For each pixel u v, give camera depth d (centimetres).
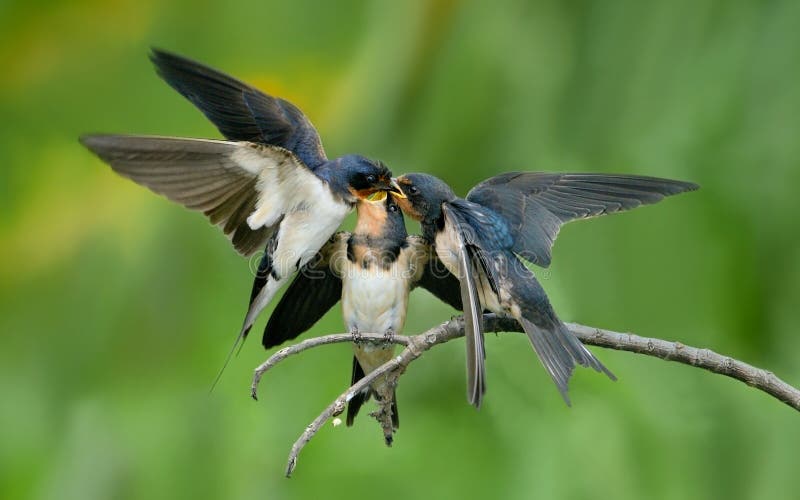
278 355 830
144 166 840
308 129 1030
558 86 1071
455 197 984
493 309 927
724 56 1045
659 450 1062
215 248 1114
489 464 1073
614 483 1041
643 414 1080
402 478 1077
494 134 1079
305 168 899
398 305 1018
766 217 1026
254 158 876
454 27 1093
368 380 822
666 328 1028
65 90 1147
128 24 1153
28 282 1118
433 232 992
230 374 1102
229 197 884
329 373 1124
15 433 1088
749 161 1031
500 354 1112
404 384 1121
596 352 1108
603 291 1049
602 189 973
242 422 1094
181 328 1105
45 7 1143
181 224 1117
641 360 1105
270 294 941
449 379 1116
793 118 1021
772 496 1045
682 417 1077
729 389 1089
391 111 1099
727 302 1027
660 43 1058
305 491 1078
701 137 1041
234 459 1080
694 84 1048
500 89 1083
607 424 1068
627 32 1065
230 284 1112
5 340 1108
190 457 1077
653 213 1048
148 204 1126
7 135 1143
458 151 1081
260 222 908
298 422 1104
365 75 1103
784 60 1028
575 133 1066
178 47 1134
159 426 1080
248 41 1123
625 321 1041
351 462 1100
